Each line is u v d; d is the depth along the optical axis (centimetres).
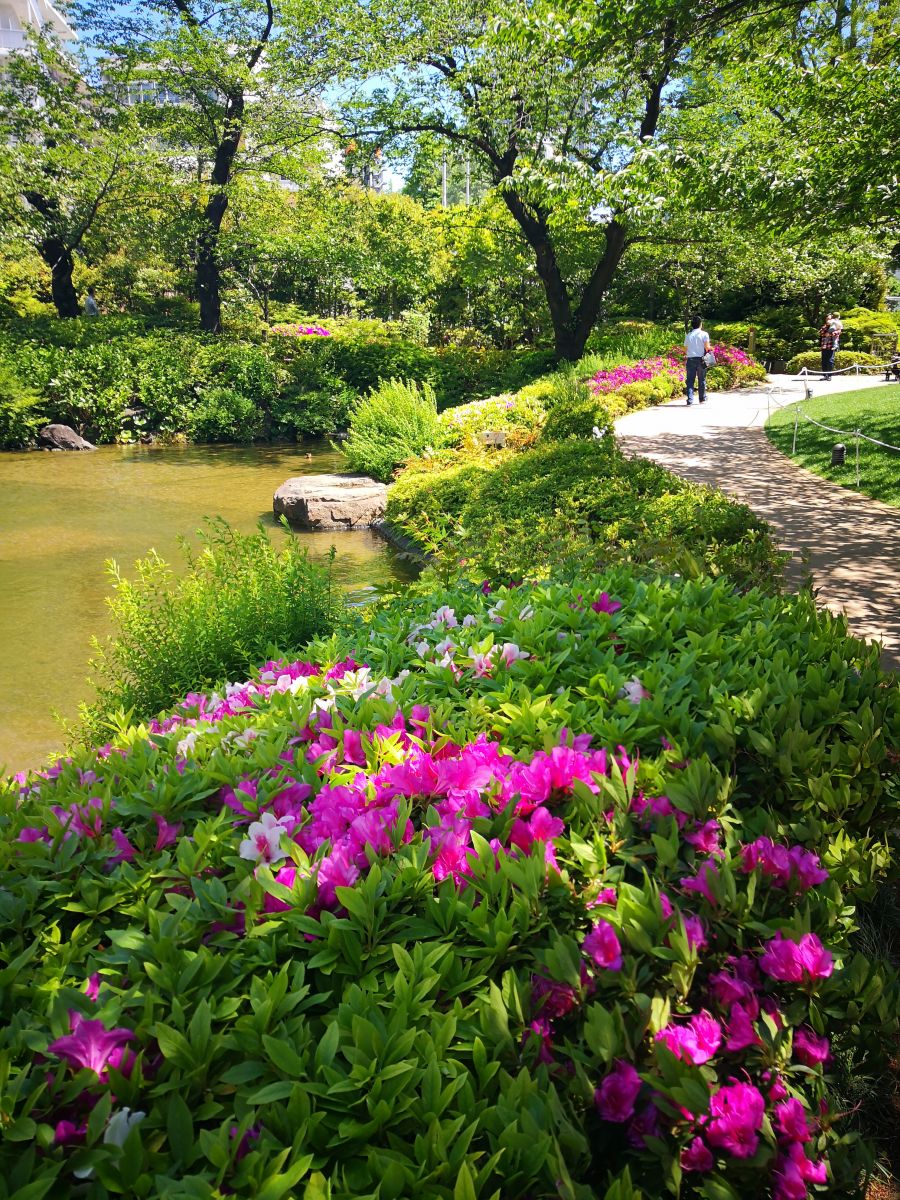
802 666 308
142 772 254
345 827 202
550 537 711
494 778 216
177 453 1842
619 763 233
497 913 170
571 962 161
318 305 3719
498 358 2283
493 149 2055
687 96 2002
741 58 1254
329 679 311
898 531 816
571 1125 140
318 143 2258
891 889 276
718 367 2145
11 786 268
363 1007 151
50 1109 137
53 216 2400
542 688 280
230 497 1370
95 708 505
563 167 1337
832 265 2544
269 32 2227
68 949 177
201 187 2339
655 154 1110
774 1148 152
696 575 424
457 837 189
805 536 805
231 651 526
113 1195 130
